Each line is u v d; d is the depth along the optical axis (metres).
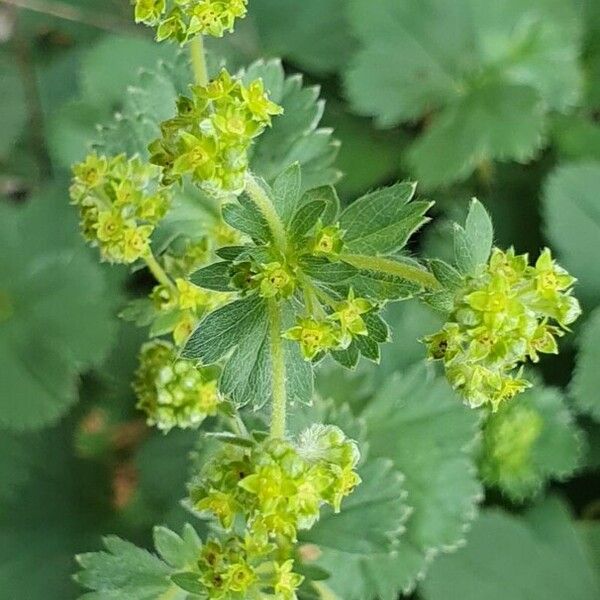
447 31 0.31
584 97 0.32
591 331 0.29
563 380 0.29
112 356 0.28
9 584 0.28
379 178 0.31
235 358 0.19
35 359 0.28
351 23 0.31
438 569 0.28
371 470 0.24
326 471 0.19
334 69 0.31
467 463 0.26
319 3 0.32
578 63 0.32
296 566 0.22
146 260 0.21
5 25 0.32
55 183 0.30
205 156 0.18
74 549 0.28
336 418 0.25
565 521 0.28
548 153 0.31
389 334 0.19
